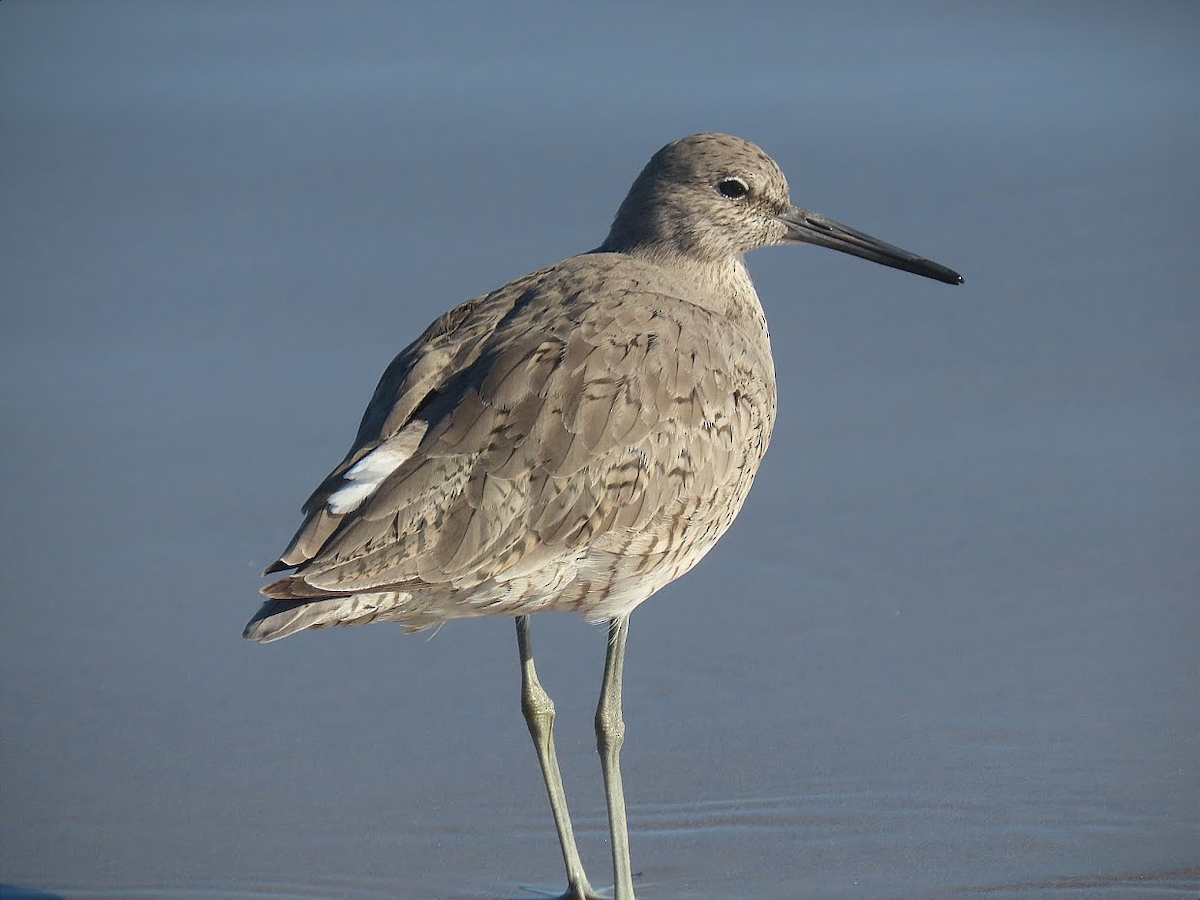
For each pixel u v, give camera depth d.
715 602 13.09
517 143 19.75
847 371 15.84
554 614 13.33
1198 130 19.88
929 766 11.20
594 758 11.60
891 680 12.11
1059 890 10.01
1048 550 13.38
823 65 21.56
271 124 20.41
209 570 13.39
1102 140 19.72
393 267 17.38
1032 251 17.55
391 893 10.27
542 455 9.64
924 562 13.35
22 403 15.44
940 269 12.45
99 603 13.05
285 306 16.84
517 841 10.80
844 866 10.36
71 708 11.95
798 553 13.58
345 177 19.16
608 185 18.69
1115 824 10.57
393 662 12.70
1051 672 12.06
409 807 11.05
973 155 19.41
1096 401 15.17
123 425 15.12
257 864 10.48
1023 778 11.04
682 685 12.20
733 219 11.72
